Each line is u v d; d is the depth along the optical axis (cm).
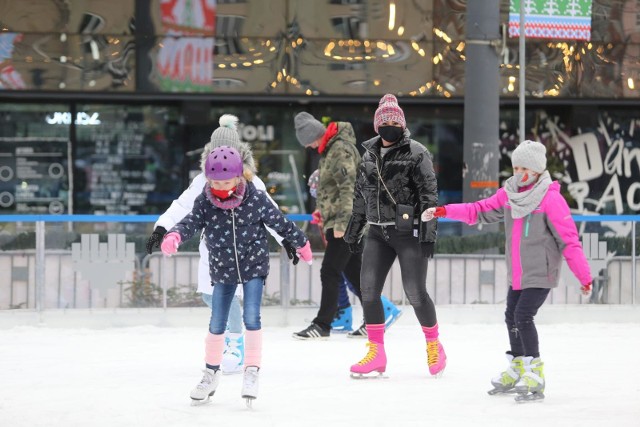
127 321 1486
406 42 2216
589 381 1020
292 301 1519
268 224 897
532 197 910
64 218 1477
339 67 2203
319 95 2200
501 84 2247
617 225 1581
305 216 1532
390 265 1060
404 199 1034
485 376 1055
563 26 2077
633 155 2356
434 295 1547
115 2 2150
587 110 2314
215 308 898
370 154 1044
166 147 2222
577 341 1354
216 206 882
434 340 1052
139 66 2158
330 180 1359
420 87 2222
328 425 796
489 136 1816
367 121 2269
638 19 2288
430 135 2286
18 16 2128
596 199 2347
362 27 2205
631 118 2353
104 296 1482
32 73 2134
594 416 834
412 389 971
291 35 2189
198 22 2167
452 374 1069
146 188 2219
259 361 886
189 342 1328
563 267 1569
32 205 2191
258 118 2255
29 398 917
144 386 984
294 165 2259
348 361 1162
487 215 954
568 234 906
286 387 982
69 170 2198
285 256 1513
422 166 1026
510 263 927
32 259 1473
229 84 2181
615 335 1423
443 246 1547
